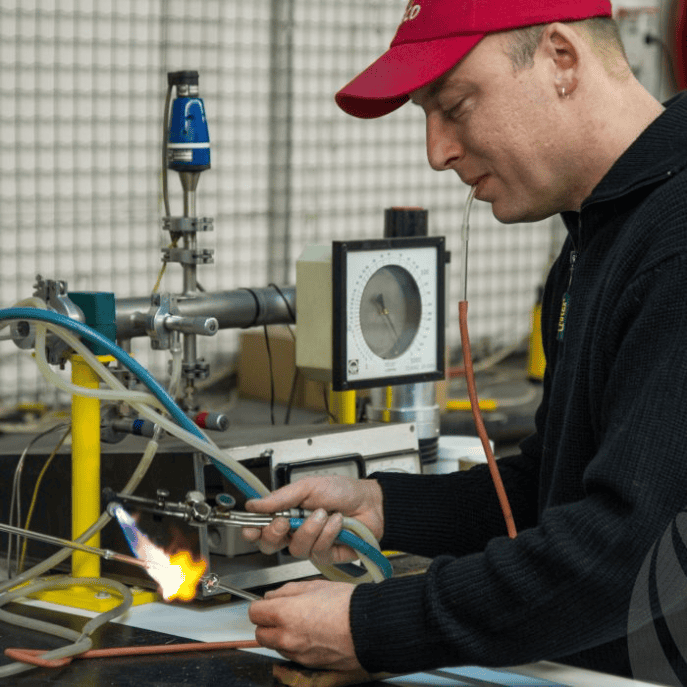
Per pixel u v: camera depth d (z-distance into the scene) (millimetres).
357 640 1084
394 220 1764
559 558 1014
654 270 1058
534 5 1172
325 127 3363
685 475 999
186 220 1589
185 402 1583
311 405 2758
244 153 3211
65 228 2941
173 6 3014
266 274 3316
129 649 1204
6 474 1591
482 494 1423
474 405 1320
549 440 1267
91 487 1410
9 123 2812
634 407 1028
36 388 2912
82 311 1379
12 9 2762
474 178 1267
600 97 1195
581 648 1069
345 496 1356
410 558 1643
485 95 1192
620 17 3322
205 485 1467
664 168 1133
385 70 1197
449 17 1185
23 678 1132
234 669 1163
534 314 3205
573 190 1242
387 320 1713
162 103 3059
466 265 1311
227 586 1360
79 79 2912
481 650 1051
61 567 1528
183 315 1588
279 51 3197
